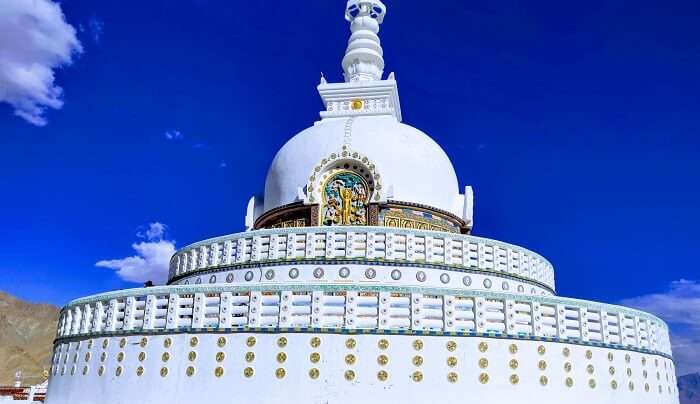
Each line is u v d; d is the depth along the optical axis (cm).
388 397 2139
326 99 3803
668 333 2853
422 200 3219
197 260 3023
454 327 2233
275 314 2255
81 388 2431
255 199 3656
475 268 2809
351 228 2758
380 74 4162
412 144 3366
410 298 2255
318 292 2259
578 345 2361
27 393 4291
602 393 2348
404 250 2741
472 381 2184
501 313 2295
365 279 2677
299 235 2780
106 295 2509
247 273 2792
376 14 4312
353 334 2202
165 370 2267
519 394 2209
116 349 2384
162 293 2378
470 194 3478
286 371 2180
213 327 2266
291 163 3381
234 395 2180
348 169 3175
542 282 3169
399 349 2189
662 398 2602
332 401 2136
